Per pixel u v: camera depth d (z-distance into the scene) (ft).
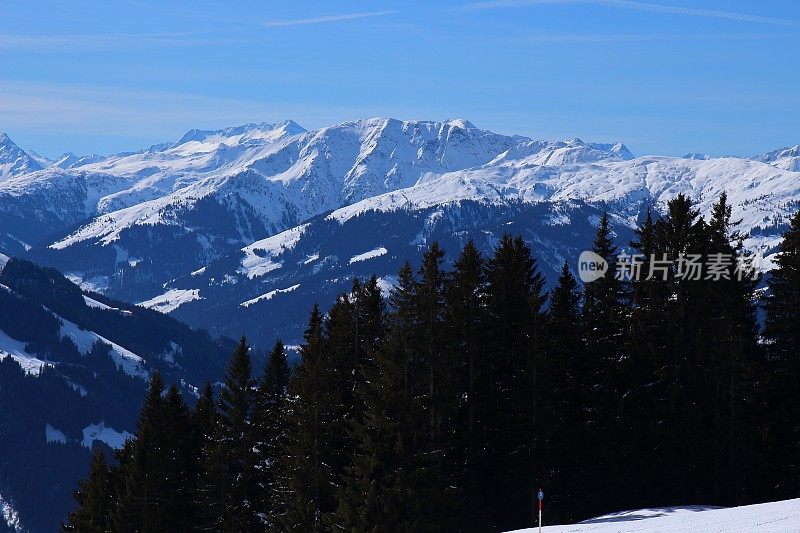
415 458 156.87
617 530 121.80
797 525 105.81
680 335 176.35
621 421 178.50
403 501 155.02
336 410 180.24
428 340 169.58
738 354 176.45
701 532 109.91
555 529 132.16
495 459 178.70
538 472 175.63
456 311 173.27
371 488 154.51
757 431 180.04
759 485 183.11
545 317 180.04
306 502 173.37
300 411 177.78
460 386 175.94
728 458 177.17
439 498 156.46
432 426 165.78
